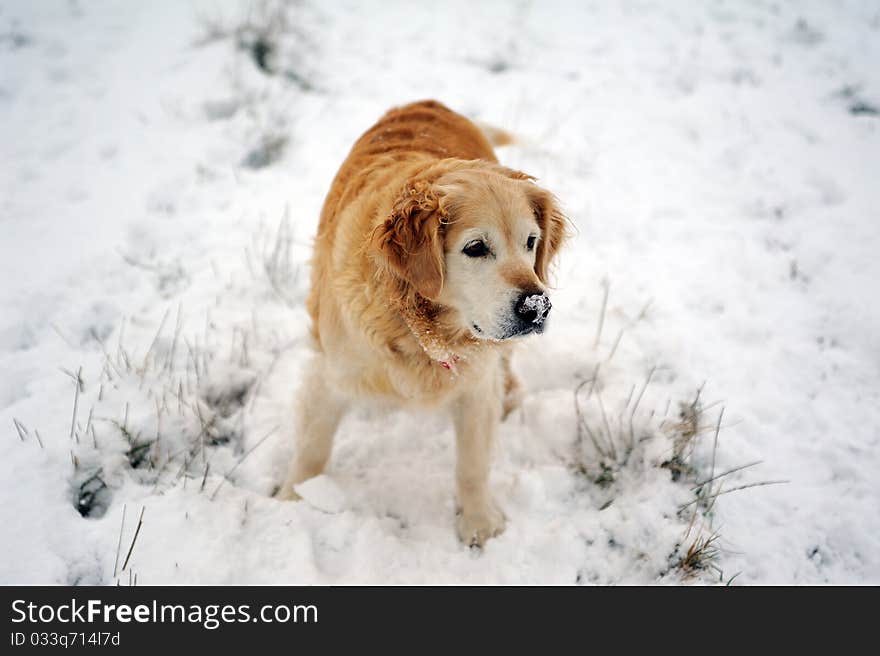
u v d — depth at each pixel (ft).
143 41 21.18
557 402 11.94
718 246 15.52
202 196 16.14
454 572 9.46
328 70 20.80
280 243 14.43
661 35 23.45
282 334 13.05
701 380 12.46
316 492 9.89
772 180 17.35
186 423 11.08
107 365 11.66
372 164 10.53
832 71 21.30
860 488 10.83
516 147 18.08
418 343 9.14
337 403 10.19
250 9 21.62
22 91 18.83
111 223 15.11
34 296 13.11
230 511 9.62
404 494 10.63
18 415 10.71
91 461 10.18
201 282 13.89
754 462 11.10
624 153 18.33
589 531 10.03
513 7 24.80
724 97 20.49
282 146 17.66
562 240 10.02
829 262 14.99
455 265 8.63
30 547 8.97
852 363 12.86
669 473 10.73
